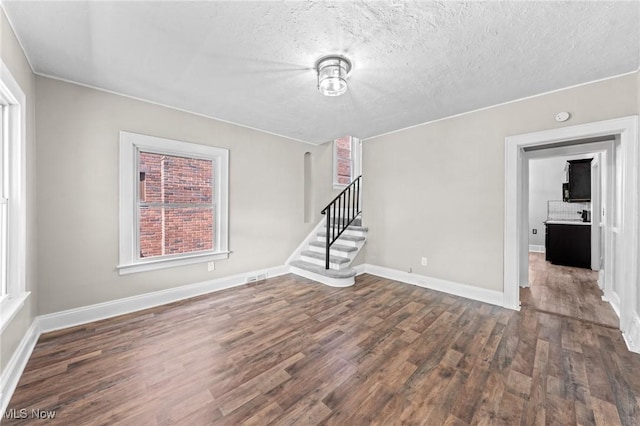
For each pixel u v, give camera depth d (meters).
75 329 2.37
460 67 2.17
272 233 4.14
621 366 1.84
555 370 1.80
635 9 1.50
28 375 1.73
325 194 5.07
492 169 3.01
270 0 1.47
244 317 2.66
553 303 3.03
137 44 1.89
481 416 1.42
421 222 3.69
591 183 4.71
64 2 1.48
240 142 3.70
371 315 2.72
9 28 1.64
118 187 2.70
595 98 2.38
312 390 1.62
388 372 1.79
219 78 2.38
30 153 2.11
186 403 1.51
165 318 2.62
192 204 3.31
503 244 2.94
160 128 2.95
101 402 1.51
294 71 2.25
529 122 2.75
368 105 2.98
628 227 2.25
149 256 2.98
